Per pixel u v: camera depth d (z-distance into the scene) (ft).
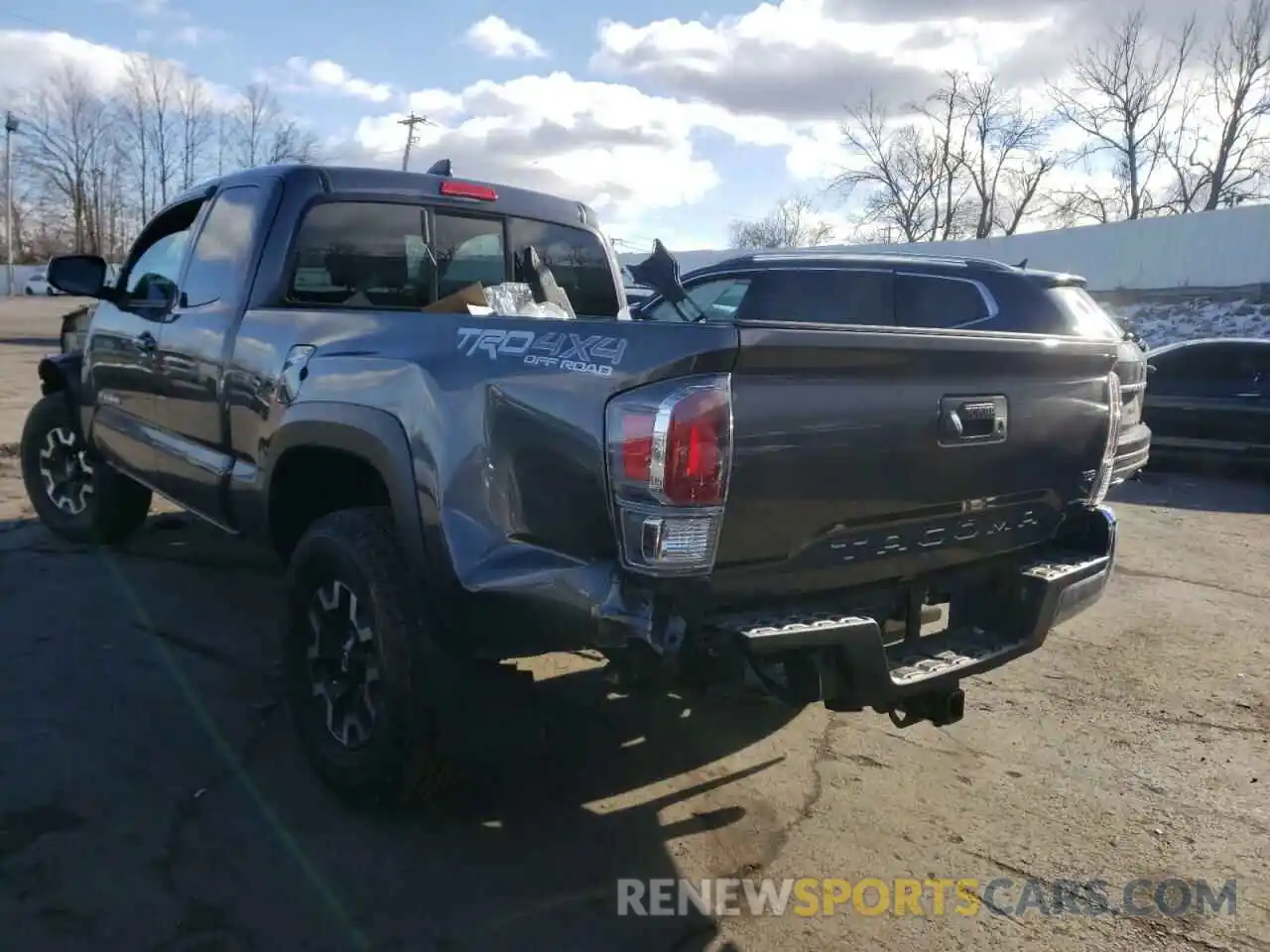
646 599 8.74
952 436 10.34
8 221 161.79
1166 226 89.20
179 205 16.53
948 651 10.66
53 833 10.36
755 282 26.94
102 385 17.81
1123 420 27.35
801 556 9.55
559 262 16.93
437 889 9.87
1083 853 11.18
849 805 11.96
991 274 24.61
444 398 9.98
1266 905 10.31
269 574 18.75
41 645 15.12
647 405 8.55
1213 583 22.98
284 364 12.32
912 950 9.40
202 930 9.04
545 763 12.55
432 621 10.12
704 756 13.00
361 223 14.39
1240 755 13.85
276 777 11.75
